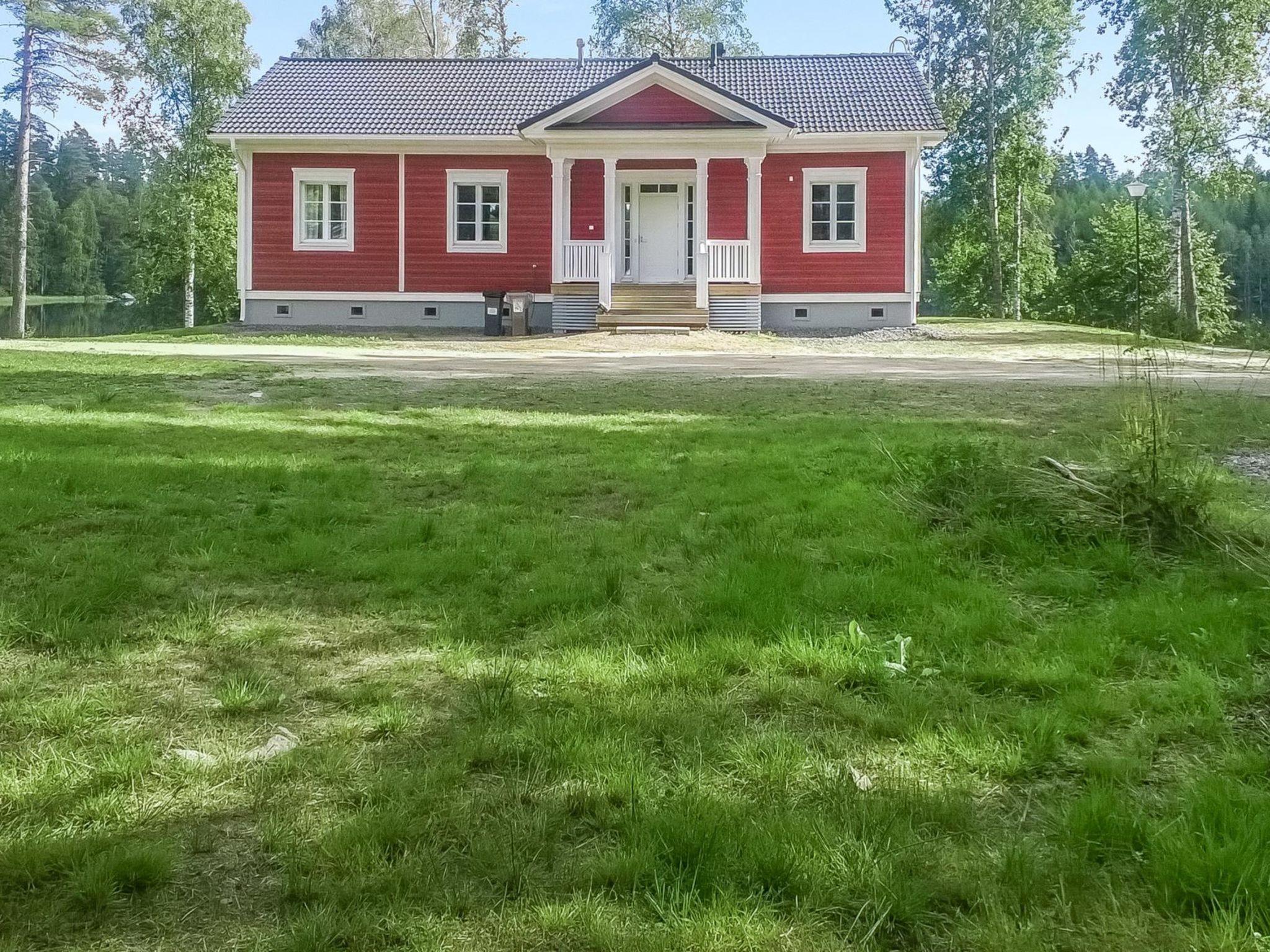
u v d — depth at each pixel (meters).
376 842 2.42
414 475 7.29
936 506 6.00
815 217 27.72
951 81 41.94
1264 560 4.89
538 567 4.85
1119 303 48.41
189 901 2.24
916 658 3.74
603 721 3.14
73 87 43.59
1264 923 2.11
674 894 2.21
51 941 2.09
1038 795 2.77
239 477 6.97
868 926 2.14
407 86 30.50
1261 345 12.80
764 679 3.53
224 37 47.88
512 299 25.41
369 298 28.47
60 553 4.92
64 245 96.50
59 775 2.79
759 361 18.72
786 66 31.11
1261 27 36.50
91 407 10.74
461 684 3.52
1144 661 3.73
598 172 28.06
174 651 3.81
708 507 6.25
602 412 11.15
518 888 2.26
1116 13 38.53
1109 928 2.12
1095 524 5.35
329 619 4.20
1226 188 36.97
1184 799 2.64
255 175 28.27
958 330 27.19
